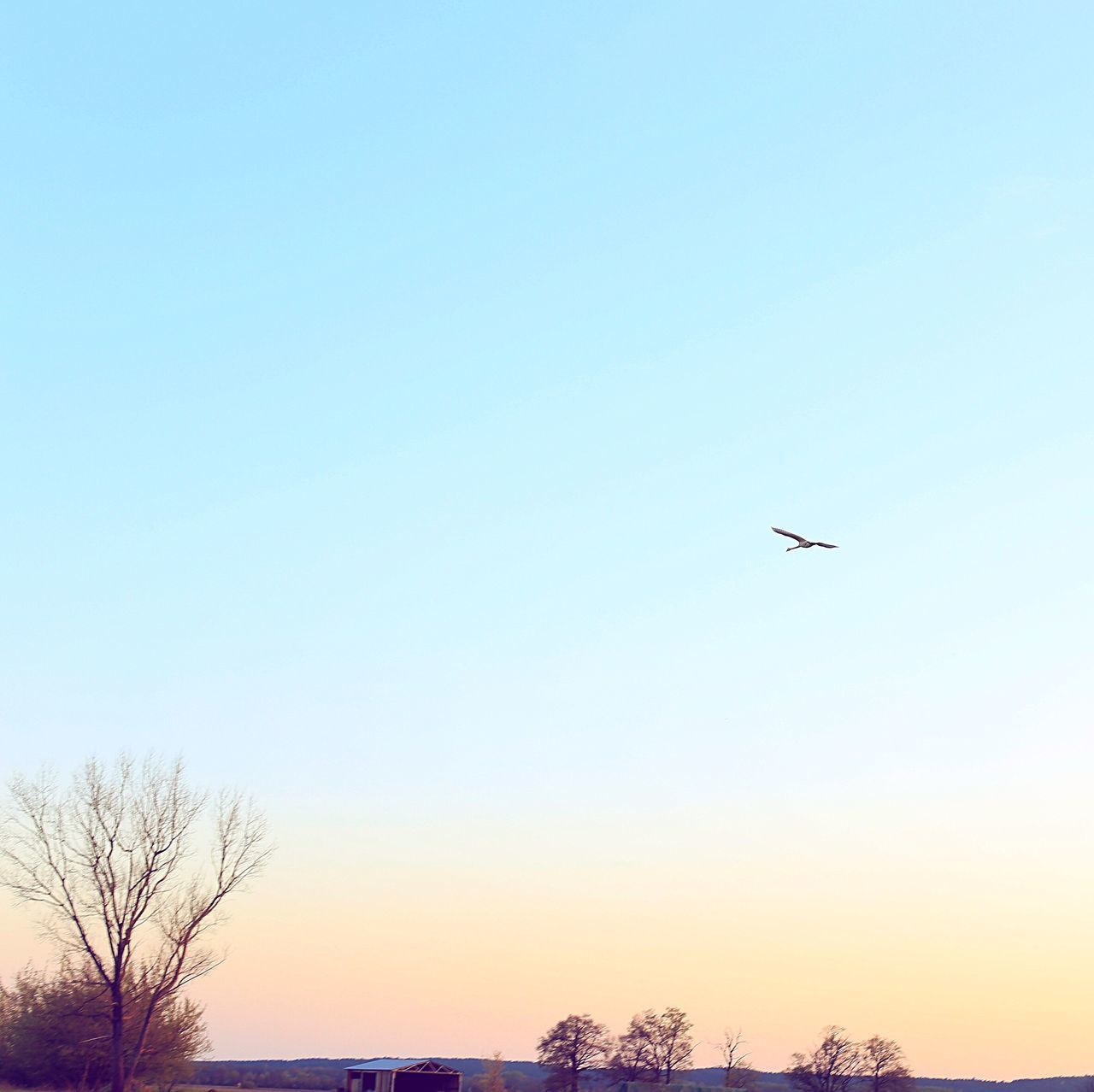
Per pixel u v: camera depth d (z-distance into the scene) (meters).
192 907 83.62
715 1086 143.50
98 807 81.56
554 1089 151.00
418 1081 130.62
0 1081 93.25
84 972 88.19
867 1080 142.12
